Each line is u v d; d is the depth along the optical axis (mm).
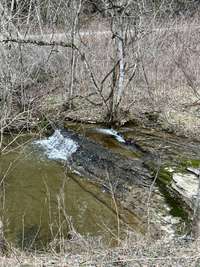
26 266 5012
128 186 8484
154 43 13789
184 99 12359
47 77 14086
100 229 7168
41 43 10414
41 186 8719
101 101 12422
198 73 13617
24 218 7531
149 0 13180
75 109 12375
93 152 9906
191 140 10367
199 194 5715
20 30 12414
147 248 5145
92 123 11688
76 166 9625
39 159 10016
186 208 7438
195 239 5359
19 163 9758
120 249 5207
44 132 11430
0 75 11609
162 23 13945
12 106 11906
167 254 4918
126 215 7570
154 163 9141
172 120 11344
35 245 6711
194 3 16906
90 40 13859
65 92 13172
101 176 9016
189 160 9133
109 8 10445
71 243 6059
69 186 8742
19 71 12297
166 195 7996
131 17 10875
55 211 7777
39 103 12711
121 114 11742
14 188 8594
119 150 10000
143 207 7742
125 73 12008
